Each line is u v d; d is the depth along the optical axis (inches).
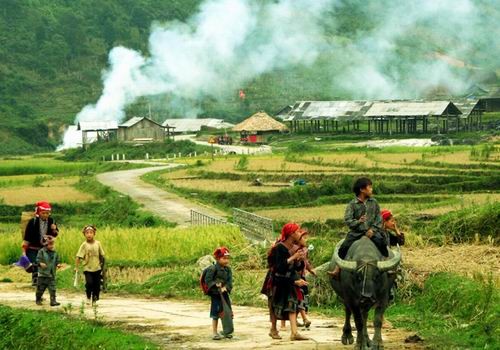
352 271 875.4
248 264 1819.6
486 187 3363.7
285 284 1005.8
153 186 4261.8
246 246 1978.3
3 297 1555.1
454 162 3954.2
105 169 5954.7
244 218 2406.5
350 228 927.0
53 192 4215.1
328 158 4731.8
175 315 1295.5
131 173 5260.8
